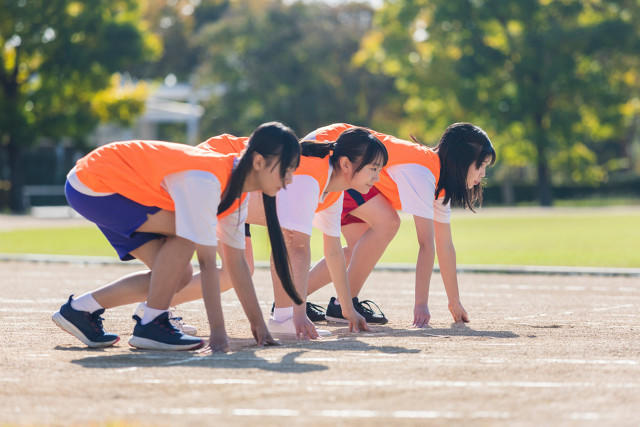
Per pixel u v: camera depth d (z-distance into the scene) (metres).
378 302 8.37
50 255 14.58
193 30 78.06
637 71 48.62
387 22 51.69
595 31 45.53
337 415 3.28
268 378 4.00
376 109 64.94
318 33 59.06
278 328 5.86
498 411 3.35
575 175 52.41
